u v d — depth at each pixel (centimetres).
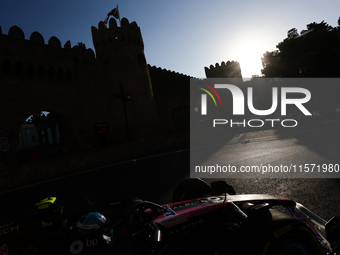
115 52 2438
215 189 291
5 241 167
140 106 2473
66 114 1973
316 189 445
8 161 1586
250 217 198
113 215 230
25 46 1755
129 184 679
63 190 744
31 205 617
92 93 2197
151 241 173
